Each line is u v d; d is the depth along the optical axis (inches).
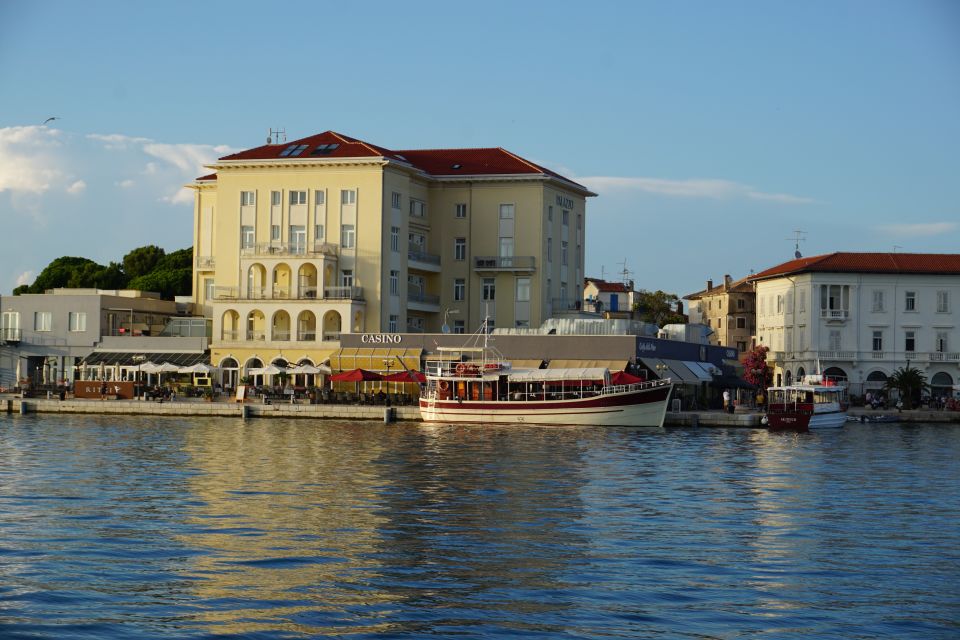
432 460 2240.4
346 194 4291.3
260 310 4232.3
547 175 4569.4
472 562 1264.8
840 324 5039.4
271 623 1032.2
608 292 7003.0
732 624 1040.8
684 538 1408.7
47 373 4352.9
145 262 6392.7
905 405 4436.5
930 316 5009.8
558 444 2637.8
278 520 1504.7
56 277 6338.6
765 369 5044.3
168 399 3850.9
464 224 4613.7
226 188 4379.9
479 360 3599.9
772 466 2222.0
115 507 1599.4
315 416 3481.8
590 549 1336.1
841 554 1322.6
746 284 6432.1
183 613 1056.2
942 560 1294.3
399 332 4370.1
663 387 3314.5
